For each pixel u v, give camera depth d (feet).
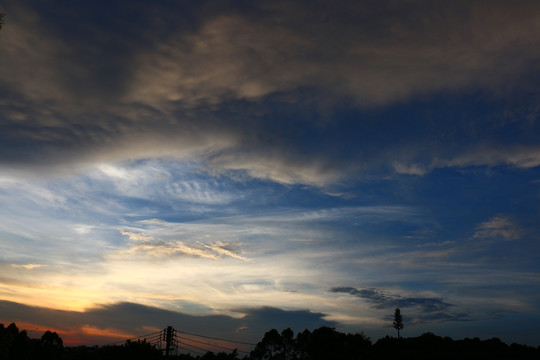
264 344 311.27
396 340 233.14
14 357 253.24
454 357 182.50
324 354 251.39
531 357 169.78
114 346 219.00
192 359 297.33
